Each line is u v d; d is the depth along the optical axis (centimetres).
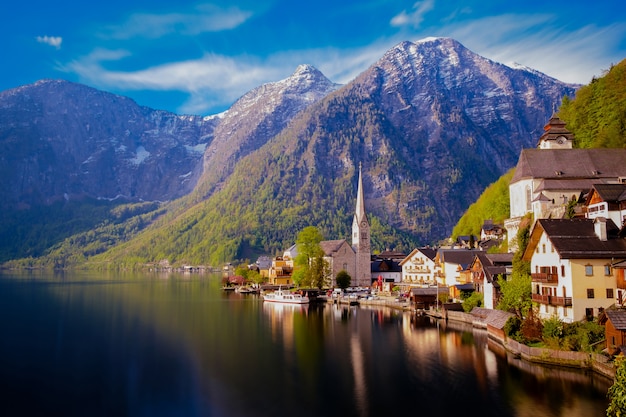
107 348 10169
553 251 9069
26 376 8312
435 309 14000
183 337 11181
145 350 9956
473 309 12325
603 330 7781
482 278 12688
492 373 7831
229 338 11062
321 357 9181
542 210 12506
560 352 7925
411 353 9306
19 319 13975
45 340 10962
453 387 7306
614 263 8444
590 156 13525
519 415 6272
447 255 17000
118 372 8456
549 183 12925
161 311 15762
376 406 6712
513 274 10894
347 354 9369
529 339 8844
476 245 19275
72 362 9112
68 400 7206
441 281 17712
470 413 6397
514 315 9725
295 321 13475
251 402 6956
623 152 13538
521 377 7562
